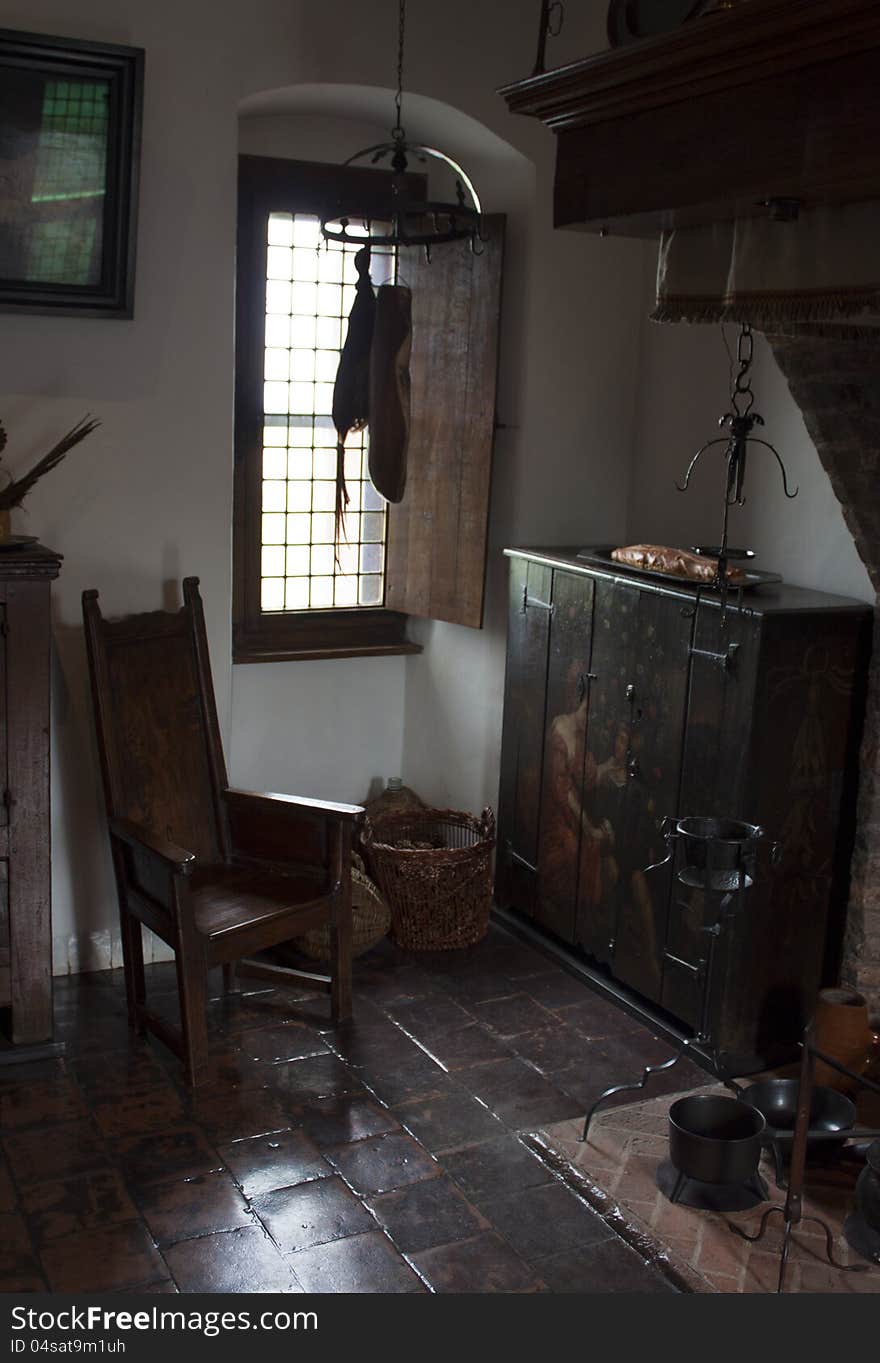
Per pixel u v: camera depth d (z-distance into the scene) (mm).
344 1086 3498
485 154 4461
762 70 2369
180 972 3398
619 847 3955
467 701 4902
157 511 3980
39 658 3406
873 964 3668
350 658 5113
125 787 3746
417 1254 2811
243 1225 2885
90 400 3816
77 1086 3443
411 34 4051
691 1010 3688
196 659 4004
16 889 3496
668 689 3682
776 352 3223
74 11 3584
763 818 3479
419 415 4754
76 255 3656
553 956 4336
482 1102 3443
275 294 4684
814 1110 3158
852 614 3482
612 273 4512
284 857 3910
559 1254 2830
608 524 4715
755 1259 2826
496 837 4703
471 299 4473
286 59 3896
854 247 2424
